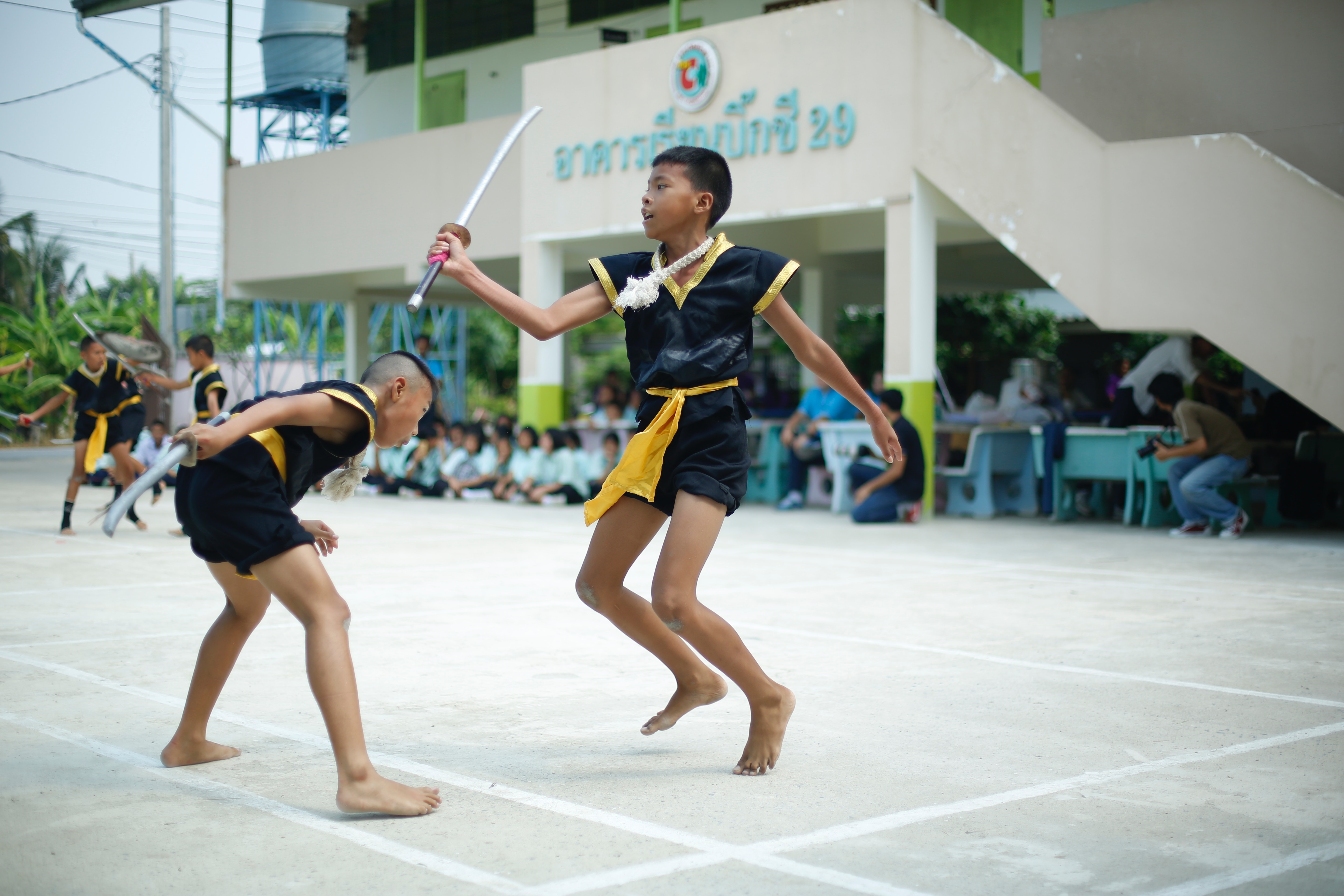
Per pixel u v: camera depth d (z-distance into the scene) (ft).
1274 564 26.07
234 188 62.44
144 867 8.44
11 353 93.97
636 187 42.52
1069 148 33.14
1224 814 9.73
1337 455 33.42
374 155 55.52
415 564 25.81
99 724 12.46
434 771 10.87
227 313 113.39
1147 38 38.04
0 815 9.58
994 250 50.21
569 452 43.29
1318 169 35.09
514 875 8.30
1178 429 32.40
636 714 13.03
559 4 56.90
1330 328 29.53
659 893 7.98
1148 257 32.09
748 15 50.01
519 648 16.60
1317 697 13.85
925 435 36.35
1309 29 35.12
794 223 50.06
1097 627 18.42
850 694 13.98
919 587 22.71
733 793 10.25
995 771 10.94
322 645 9.65
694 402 10.66
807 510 40.27
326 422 10.05
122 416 31.42
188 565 25.26
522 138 46.14
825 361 11.18
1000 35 42.68
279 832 9.20
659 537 32.68
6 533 31.50
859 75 36.73
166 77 78.69
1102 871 8.45
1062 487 36.01
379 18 64.34
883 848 8.89
